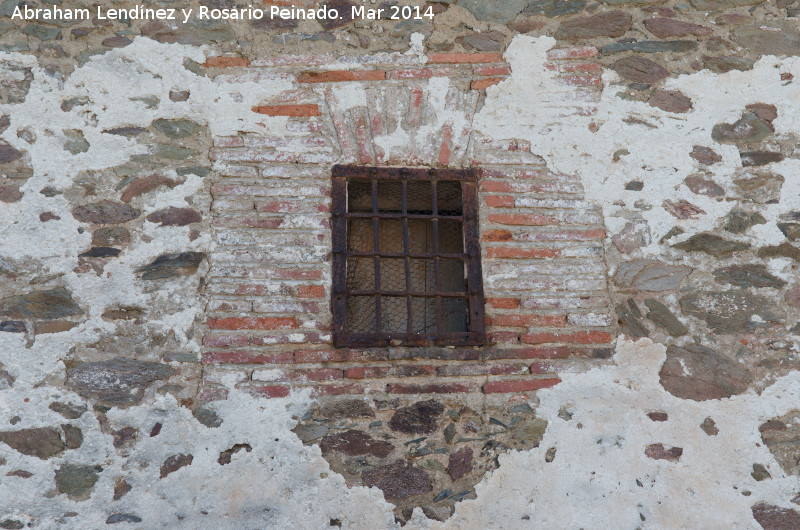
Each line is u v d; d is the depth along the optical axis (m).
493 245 3.09
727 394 2.98
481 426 2.88
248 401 2.80
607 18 3.39
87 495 2.65
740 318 3.07
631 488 2.85
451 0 3.35
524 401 2.92
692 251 3.14
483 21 3.35
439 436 2.85
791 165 3.26
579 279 3.08
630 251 3.13
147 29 3.18
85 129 3.03
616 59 3.34
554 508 2.81
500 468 2.84
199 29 3.21
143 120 3.07
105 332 2.81
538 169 3.20
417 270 3.08
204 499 2.69
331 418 2.82
